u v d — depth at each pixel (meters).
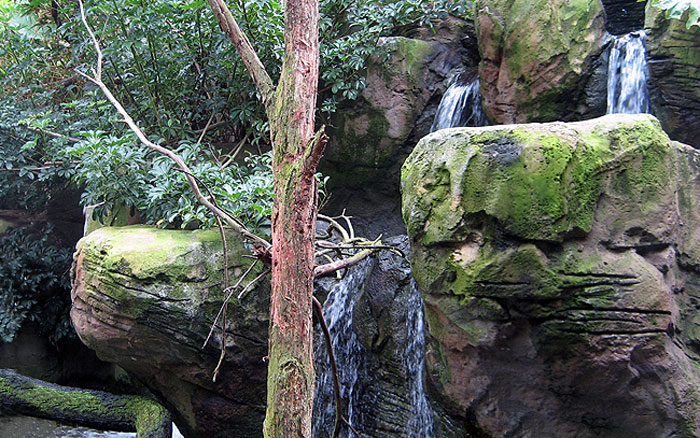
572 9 5.24
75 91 7.09
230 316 4.55
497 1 5.50
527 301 3.24
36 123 5.65
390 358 4.67
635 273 3.16
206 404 4.88
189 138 5.86
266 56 5.89
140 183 5.27
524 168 3.15
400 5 6.06
